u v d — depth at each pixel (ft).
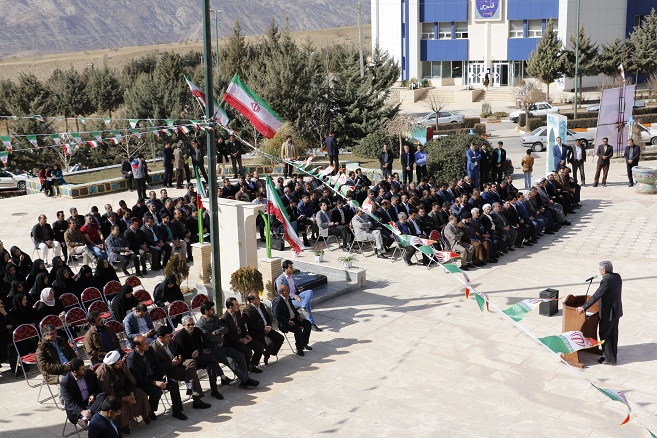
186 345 37.27
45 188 90.27
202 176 94.32
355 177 78.43
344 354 43.45
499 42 207.41
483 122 165.07
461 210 64.95
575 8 194.90
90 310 45.16
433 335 45.98
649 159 109.29
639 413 35.50
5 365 42.80
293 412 36.37
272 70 124.06
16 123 134.72
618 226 71.56
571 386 38.60
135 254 58.23
